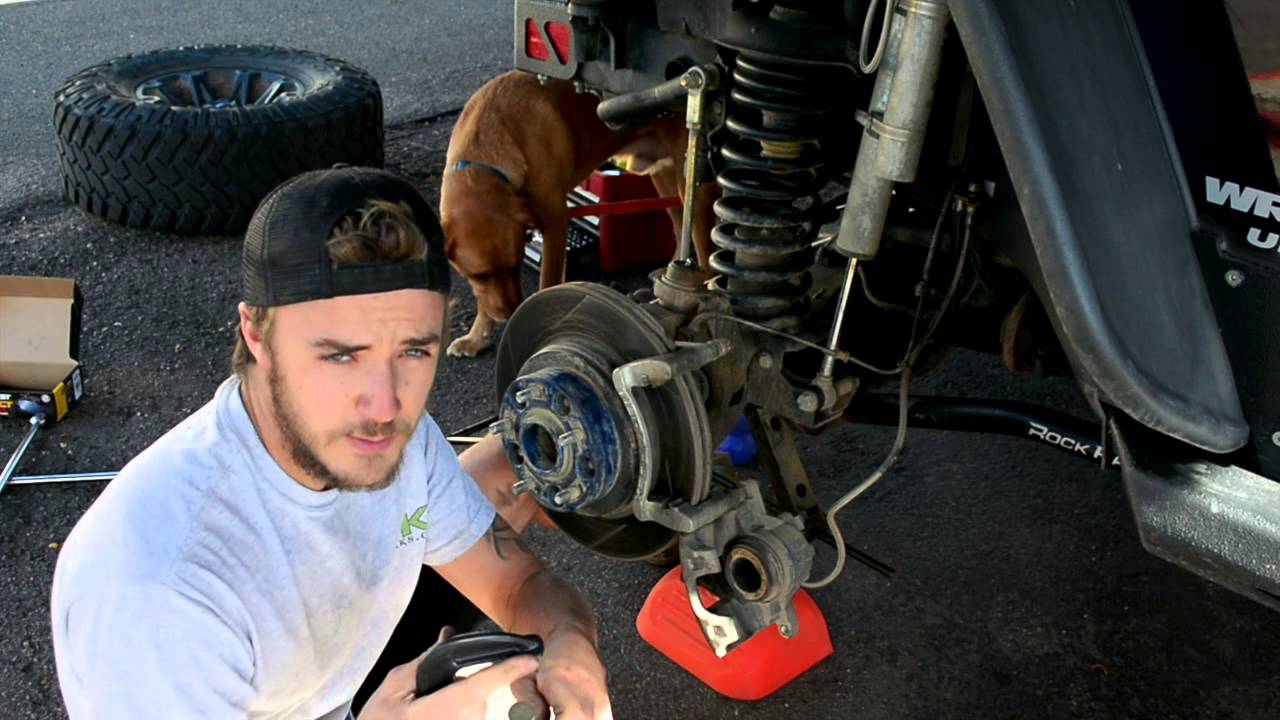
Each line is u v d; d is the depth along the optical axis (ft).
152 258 14.02
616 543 7.29
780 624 6.48
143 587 4.11
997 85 4.80
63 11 25.48
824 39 5.93
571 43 7.44
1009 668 7.97
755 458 9.96
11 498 9.54
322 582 4.76
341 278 4.03
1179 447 5.91
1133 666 7.99
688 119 6.49
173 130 14.17
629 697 7.75
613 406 6.29
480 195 11.68
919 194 6.68
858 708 7.61
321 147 14.76
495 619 5.82
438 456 5.51
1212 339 5.65
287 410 4.26
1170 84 5.41
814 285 7.44
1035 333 7.16
